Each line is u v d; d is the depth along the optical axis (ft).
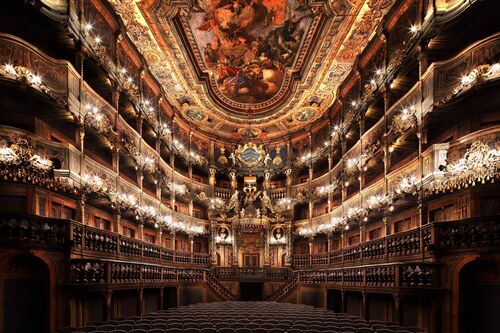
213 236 123.03
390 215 71.82
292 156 129.29
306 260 111.96
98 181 60.59
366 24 74.84
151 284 69.26
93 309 53.16
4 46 46.24
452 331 42.09
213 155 131.13
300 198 120.78
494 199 46.68
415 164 57.16
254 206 131.54
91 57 61.67
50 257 44.78
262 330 34.94
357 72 85.61
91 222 69.56
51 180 50.96
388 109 68.49
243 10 77.92
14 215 42.39
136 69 84.12
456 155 48.44
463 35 53.11
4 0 49.21
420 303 49.62
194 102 112.06
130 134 78.95
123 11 72.38
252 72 100.99
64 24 54.13
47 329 43.68
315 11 74.59
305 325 39.70
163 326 38.78
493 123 49.90
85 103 59.67
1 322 42.88
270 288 113.91
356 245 76.69
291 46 88.48
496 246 38.70
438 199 54.70
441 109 51.26
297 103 111.86
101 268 50.24
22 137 48.06
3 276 43.45
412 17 60.59
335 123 106.22
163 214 98.89
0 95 49.34
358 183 94.32
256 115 120.16
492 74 42.88
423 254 48.21
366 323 44.09
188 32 82.07
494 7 47.37
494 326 39.99
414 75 65.26
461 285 42.47
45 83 51.39
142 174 85.05
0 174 47.11
